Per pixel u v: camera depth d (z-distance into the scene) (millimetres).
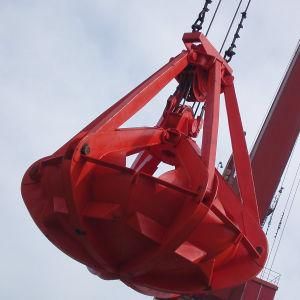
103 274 10195
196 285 9711
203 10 11695
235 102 11367
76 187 8773
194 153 9727
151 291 10547
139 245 9078
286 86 16781
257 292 17281
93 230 9125
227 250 9531
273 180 16391
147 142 10227
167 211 8852
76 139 8969
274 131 16594
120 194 8836
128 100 9797
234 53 12781
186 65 11328
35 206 9906
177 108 11414
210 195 8859
